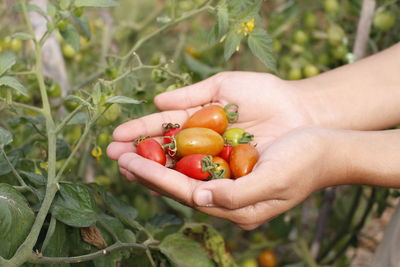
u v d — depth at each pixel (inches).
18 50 29.1
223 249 22.9
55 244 18.2
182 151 21.7
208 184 18.9
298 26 34.0
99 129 22.6
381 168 20.3
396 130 21.0
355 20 33.3
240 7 22.1
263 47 22.0
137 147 21.6
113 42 34.5
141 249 21.3
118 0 38.2
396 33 31.6
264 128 23.8
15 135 25.7
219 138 22.0
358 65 24.8
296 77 32.1
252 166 21.0
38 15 27.3
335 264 34.4
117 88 25.0
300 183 19.6
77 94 21.9
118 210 21.0
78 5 20.9
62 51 32.2
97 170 33.8
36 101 26.2
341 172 20.5
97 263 19.4
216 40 22.1
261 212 20.0
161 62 25.9
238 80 23.8
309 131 20.3
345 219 32.7
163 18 23.2
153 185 19.8
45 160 22.5
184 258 21.8
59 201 18.3
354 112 23.8
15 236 16.9
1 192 17.0
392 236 24.0
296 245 32.3
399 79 24.1
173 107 23.8
